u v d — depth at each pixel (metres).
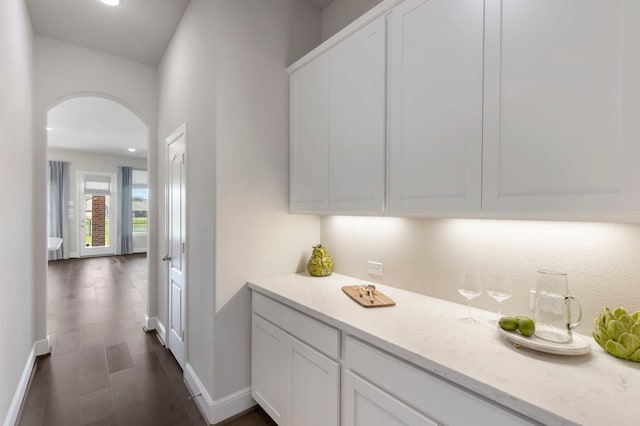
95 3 2.37
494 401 0.85
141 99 3.29
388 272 1.90
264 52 2.13
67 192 8.00
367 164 1.60
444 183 1.26
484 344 1.10
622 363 0.97
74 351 2.88
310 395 1.52
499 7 1.10
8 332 1.78
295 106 2.16
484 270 1.46
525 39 1.04
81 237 8.27
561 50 0.96
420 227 1.74
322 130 1.91
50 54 2.82
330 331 1.40
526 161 1.04
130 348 2.96
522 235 1.34
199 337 2.14
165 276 3.03
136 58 3.21
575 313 1.18
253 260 2.06
